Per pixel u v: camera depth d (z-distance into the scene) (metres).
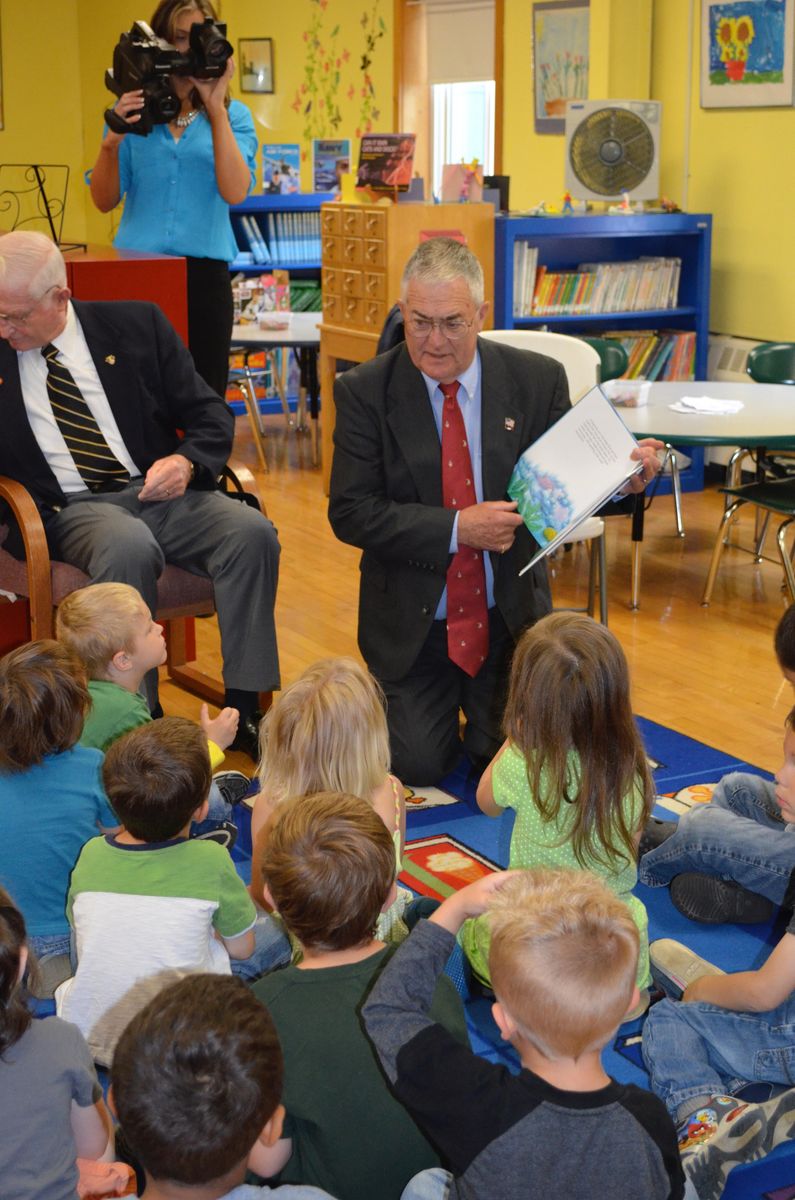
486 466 3.23
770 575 5.38
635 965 1.51
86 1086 1.64
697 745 3.66
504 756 2.42
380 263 5.97
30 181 10.37
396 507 3.23
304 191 9.70
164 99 4.39
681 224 6.54
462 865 2.98
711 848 2.67
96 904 2.09
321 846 1.74
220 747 2.98
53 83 10.33
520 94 7.61
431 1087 1.49
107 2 9.85
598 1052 1.51
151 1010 1.41
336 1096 1.64
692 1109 2.03
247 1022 1.40
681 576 5.37
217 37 4.33
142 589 3.30
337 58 9.09
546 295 6.44
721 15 6.52
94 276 3.80
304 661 4.30
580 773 2.24
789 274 6.43
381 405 3.28
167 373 3.66
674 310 6.77
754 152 6.51
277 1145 1.66
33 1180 1.54
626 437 3.06
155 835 2.13
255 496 3.76
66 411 3.51
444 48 8.32
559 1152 1.43
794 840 2.63
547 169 7.50
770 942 2.68
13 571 3.43
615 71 6.97
